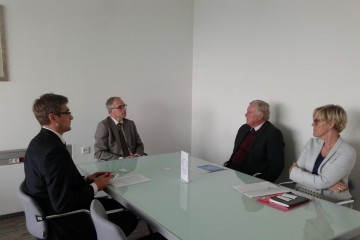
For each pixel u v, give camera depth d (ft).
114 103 9.97
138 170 7.18
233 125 11.50
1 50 9.17
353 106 7.72
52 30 10.02
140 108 12.22
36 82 9.91
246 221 4.42
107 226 3.84
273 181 8.60
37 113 5.74
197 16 12.97
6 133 9.58
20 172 9.89
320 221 4.44
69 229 5.57
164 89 12.76
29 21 9.60
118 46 11.41
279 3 9.39
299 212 4.77
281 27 9.39
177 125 13.33
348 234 4.14
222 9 11.58
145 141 12.53
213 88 12.37
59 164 5.31
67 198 5.34
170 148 13.25
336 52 8.00
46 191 5.58
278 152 8.68
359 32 7.47
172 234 4.04
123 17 11.39
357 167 7.68
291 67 9.19
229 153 11.79
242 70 10.91
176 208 4.89
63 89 10.43
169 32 12.60
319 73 8.45
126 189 5.82
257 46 10.25
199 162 8.03
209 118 12.71
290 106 9.30
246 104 10.86
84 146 11.02
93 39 10.84
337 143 6.68
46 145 5.43
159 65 12.50
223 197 5.41
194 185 6.08
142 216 4.76
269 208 4.92
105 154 9.63
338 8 7.86
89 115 11.03
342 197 6.42
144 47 12.03
